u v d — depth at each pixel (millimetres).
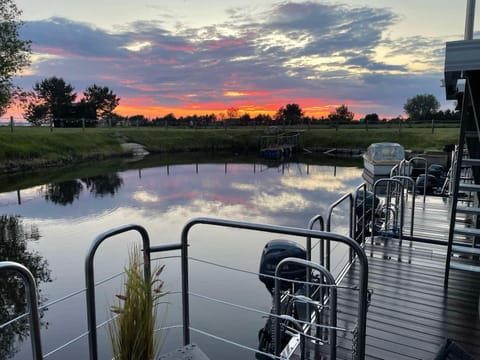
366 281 1592
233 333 4195
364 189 4258
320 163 23078
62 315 4742
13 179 16078
